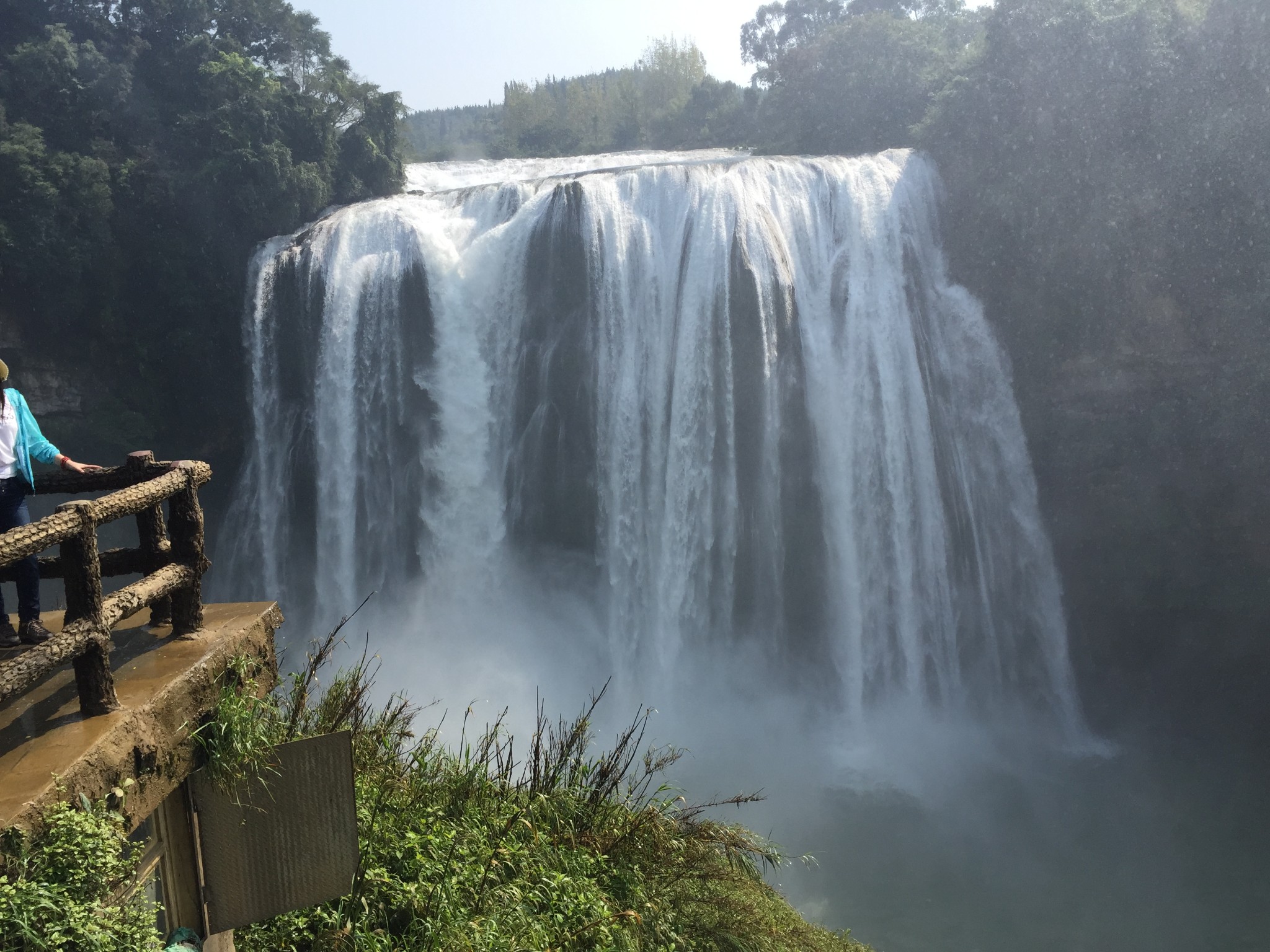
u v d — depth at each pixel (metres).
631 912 7.70
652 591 27.27
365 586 29.64
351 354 29.31
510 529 28.77
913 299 27.20
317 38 41.78
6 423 5.52
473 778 8.91
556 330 27.84
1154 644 27.16
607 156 48.75
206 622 5.89
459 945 6.62
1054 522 27.67
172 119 36.34
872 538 26.89
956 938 17.78
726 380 26.16
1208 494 26.39
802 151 43.25
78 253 31.11
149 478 5.79
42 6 37.56
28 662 4.05
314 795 5.64
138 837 4.94
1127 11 26.61
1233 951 17.56
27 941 3.65
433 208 30.66
